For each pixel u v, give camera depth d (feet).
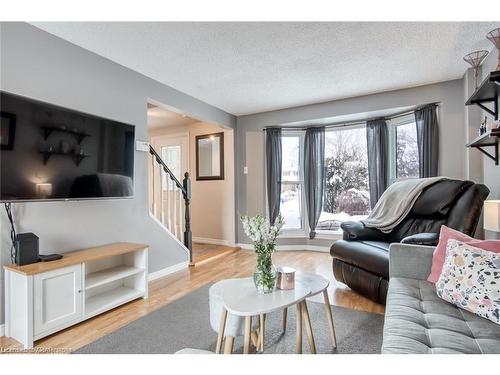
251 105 13.97
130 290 8.58
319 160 14.65
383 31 7.41
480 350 3.54
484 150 8.89
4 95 5.81
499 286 4.35
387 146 13.00
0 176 5.77
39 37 7.14
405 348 3.57
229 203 16.05
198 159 17.29
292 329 6.58
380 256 7.66
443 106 10.96
